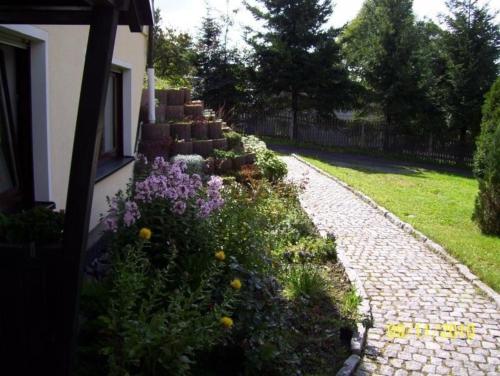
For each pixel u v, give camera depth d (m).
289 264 5.90
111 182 6.43
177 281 3.84
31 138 4.21
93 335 3.31
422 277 6.14
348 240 7.73
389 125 24.47
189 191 4.38
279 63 25.31
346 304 4.88
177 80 25.23
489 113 9.02
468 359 4.12
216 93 27.28
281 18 25.44
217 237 4.33
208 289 3.75
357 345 4.10
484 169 9.04
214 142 11.36
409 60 24.02
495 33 22.31
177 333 2.84
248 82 27.19
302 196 11.23
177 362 2.79
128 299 2.98
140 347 2.67
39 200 4.30
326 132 25.62
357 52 26.27
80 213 2.58
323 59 25.17
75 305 2.64
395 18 24.12
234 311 3.59
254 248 4.47
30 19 2.78
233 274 3.93
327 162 19.52
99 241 5.60
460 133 23.80
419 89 23.89
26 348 2.69
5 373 2.72
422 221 9.27
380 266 6.50
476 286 5.86
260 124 27.06
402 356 4.12
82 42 5.11
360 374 3.79
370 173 17.03
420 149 23.59
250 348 3.36
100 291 3.49
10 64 3.99
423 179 16.73
